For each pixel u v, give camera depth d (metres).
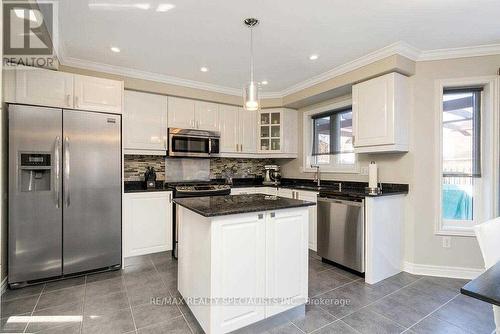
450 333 1.84
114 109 2.94
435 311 2.12
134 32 2.40
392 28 2.35
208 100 4.02
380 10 2.07
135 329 1.88
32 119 2.50
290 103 4.22
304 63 3.12
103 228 2.88
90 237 2.81
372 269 2.64
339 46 2.68
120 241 2.99
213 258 1.67
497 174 2.66
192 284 2.00
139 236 3.26
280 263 1.95
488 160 2.74
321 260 3.30
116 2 1.95
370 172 2.91
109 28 2.33
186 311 2.11
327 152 4.13
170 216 3.46
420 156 2.87
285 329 1.90
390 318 2.03
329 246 3.09
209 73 3.47
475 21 2.23
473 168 2.84
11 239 2.43
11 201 2.42
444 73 2.80
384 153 3.17
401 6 2.02
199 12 2.09
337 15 2.14
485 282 0.97
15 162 2.43
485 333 1.83
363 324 1.95
